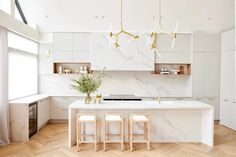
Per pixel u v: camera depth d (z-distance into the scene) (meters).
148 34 6.10
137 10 5.31
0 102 4.14
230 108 5.61
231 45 5.56
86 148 4.05
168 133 4.41
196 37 6.08
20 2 5.18
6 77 4.22
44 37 6.24
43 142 4.41
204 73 6.10
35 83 6.44
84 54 6.20
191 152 3.87
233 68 5.46
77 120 3.96
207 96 6.11
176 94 6.54
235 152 3.88
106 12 5.40
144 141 4.00
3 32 4.12
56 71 6.50
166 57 6.18
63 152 3.84
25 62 5.77
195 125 4.45
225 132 5.26
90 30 6.13
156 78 6.66
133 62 6.11
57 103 6.14
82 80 4.21
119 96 5.88
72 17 5.61
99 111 4.34
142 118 3.99
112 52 6.08
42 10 5.40
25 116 4.51
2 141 4.24
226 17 5.55
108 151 3.90
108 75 6.62
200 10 5.33
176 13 5.39
